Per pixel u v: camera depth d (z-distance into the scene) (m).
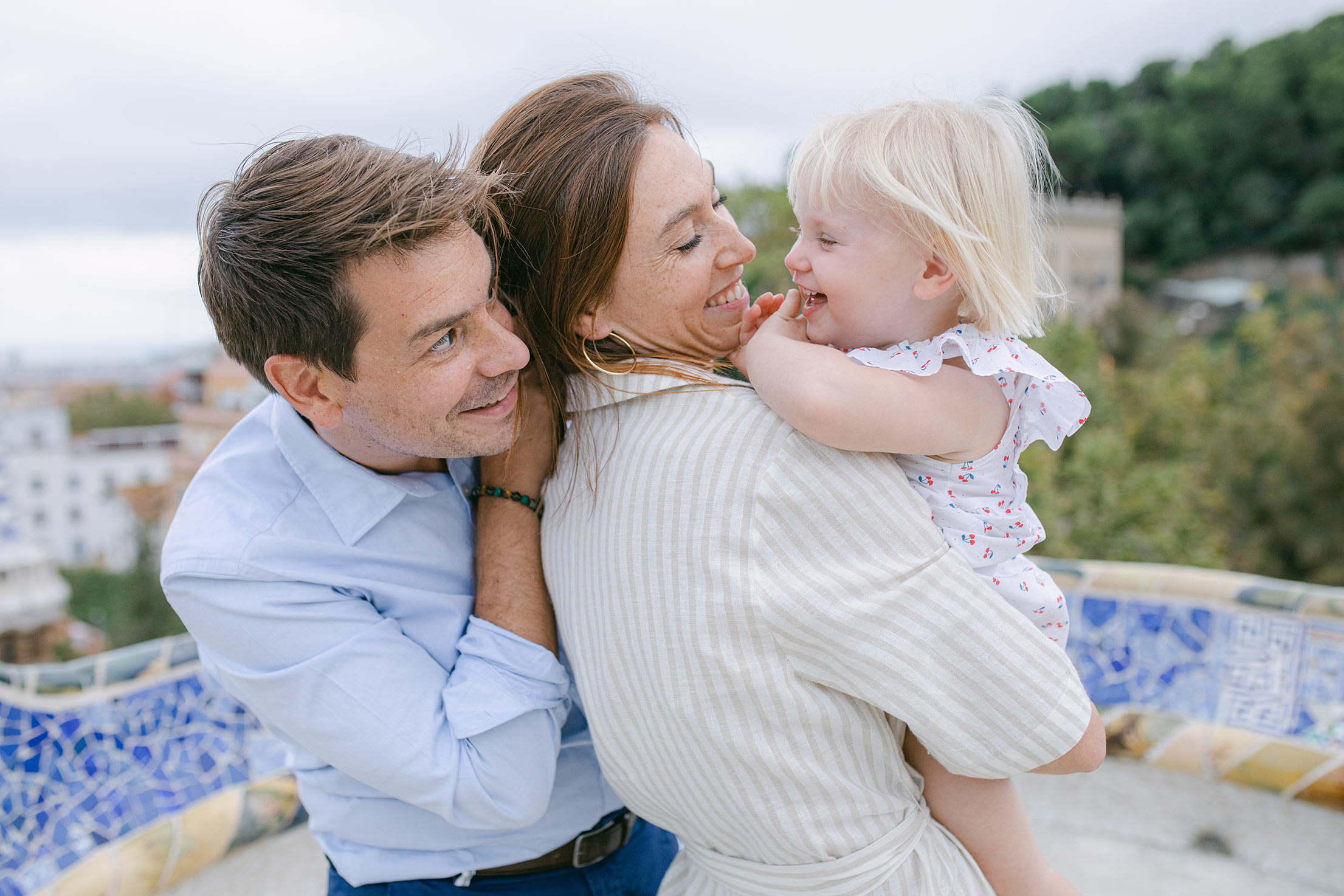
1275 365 20.31
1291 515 18.45
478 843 1.09
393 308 0.86
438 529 1.10
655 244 0.93
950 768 0.86
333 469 1.03
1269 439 18.84
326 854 1.17
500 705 0.97
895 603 0.80
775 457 0.83
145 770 2.03
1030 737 0.82
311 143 0.90
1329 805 2.06
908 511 0.83
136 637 29.31
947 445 0.88
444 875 1.10
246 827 2.03
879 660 0.80
